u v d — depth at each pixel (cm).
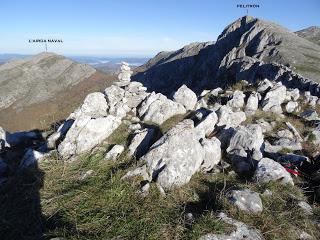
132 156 987
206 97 1752
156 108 1280
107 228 701
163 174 852
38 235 710
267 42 7906
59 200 812
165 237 668
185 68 12256
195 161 911
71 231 693
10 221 772
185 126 941
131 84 1509
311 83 3206
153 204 776
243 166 967
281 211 759
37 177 920
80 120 1076
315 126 1471
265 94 1700
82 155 1015
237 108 1562
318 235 707
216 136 1156
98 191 831
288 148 1187
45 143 1192
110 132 1112
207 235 658
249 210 743
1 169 1033
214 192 830
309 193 883
